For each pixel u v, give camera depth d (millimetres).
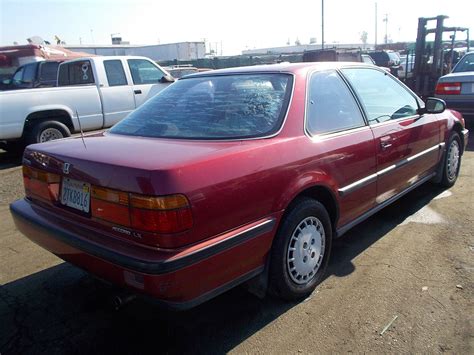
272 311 2887
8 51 14555
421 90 11828
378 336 2570
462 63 9047
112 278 2352
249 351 2512
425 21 11438
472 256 3475
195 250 2201
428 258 3484
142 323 2834
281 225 2744
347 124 3373
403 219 4332
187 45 40250
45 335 2738
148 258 2152
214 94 3240
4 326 2842
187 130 2891
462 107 7832
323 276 3285
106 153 2537
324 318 2775
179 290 2172
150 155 2412
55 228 2668
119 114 8797
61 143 3004
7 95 7328
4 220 4895
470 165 6164
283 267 2785
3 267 3695
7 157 8531
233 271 2439
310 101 3111
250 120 2873
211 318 2848
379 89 3979
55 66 10414
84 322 2865
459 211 4449
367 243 3832
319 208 2992
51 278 3479
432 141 4551
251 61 31391
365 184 3449
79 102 8164
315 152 2914
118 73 8852
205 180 2260
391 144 3740
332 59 16750
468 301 2867
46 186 2852
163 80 9523
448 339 2512
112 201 2309
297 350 2494
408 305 2855
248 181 2455
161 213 2125
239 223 2436
